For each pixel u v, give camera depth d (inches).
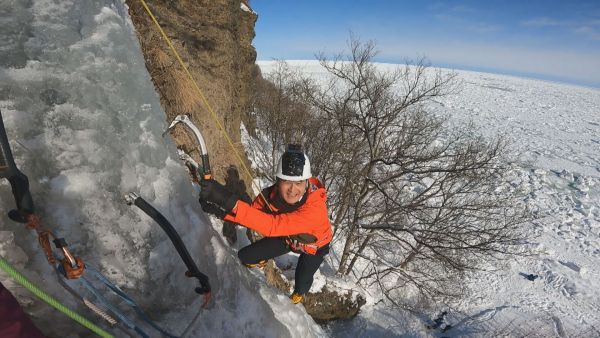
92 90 82.0
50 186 70.4
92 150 78.2
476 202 466.6
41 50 75.5
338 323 398.9
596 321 502.6
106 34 89.8
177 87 161.0
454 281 480.7
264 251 124.0
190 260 80.6
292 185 101.2
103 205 77.0
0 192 62.9
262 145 469.1
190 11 188.1
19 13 74.3
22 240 64.4
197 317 89.4
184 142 156.4
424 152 505.4
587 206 804.6
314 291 367.2
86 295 71.0
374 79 446.3
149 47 153.2
